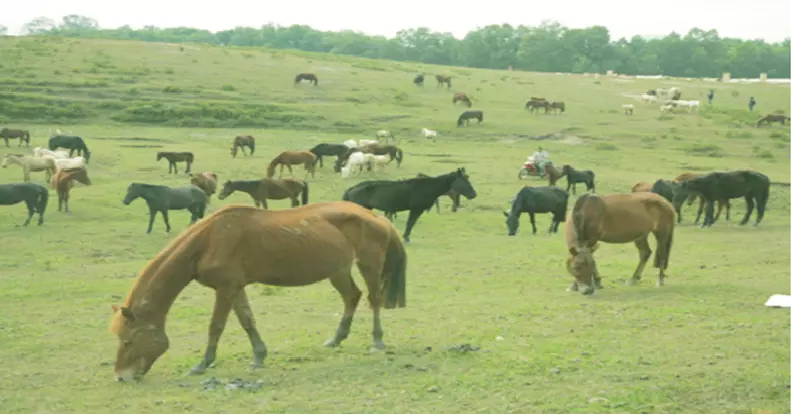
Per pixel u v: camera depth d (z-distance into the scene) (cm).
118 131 6278
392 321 1455
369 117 7394
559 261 2308
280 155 4353
